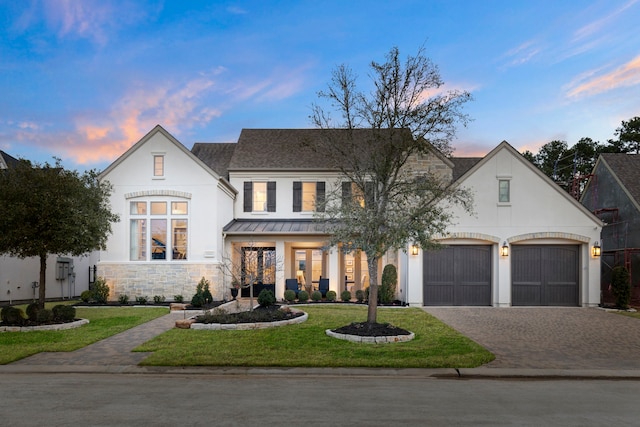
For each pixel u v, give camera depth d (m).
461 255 20.12
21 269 24.25
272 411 6.38
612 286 19.05
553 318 16.08
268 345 10.86
